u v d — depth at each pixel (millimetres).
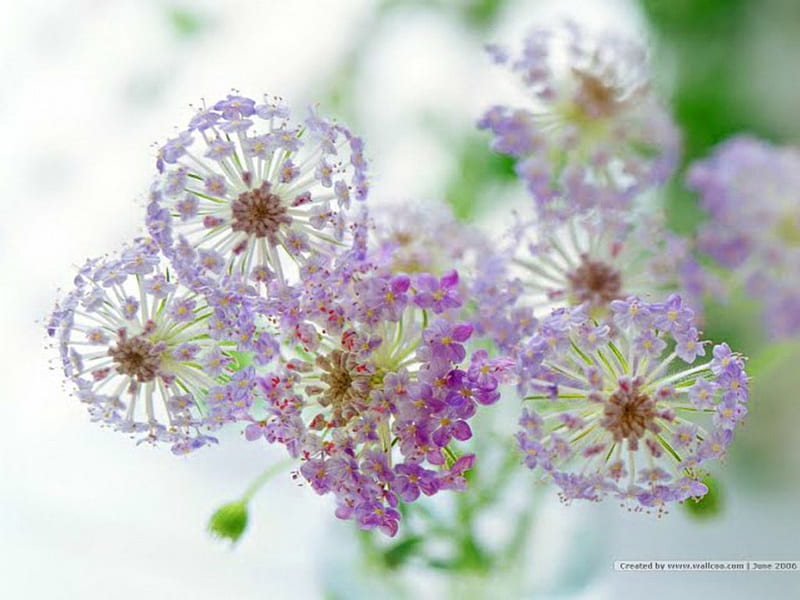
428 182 427
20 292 524
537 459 281
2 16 521
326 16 468
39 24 521
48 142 519
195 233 294
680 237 363
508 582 369
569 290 331
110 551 478
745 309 392
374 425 286
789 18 472
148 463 522
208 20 498
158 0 505
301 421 287
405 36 462
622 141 332
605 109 330
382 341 290
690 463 283
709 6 469
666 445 286
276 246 294
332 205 309
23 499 502
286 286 288
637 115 333
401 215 339
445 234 337
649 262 340
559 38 335
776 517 481
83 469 520
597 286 331
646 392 287
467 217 406
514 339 305
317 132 296
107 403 290
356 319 286
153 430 291
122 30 513
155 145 319
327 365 288
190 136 291
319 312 286
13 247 521
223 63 494
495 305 308
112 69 513
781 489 494
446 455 295
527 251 330
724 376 283
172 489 511
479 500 362
